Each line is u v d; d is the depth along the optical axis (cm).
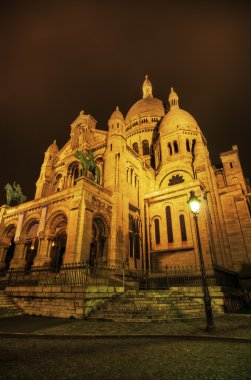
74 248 2230
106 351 837
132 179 3603
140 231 3353
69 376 611
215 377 592
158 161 4644
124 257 2770
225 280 2703
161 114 6169
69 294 1620
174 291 1978
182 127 4322
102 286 1728
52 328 1217
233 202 3500
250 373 611
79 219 2375
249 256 3130
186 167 3916
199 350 833
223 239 3231
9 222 3253
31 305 1780
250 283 2944
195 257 2764
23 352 833
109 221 2814
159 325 1280
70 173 3884
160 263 3027
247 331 1095
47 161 4266
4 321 1455
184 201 3133
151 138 5644
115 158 3278
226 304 1859
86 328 1212
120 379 589
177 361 718
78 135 4147
